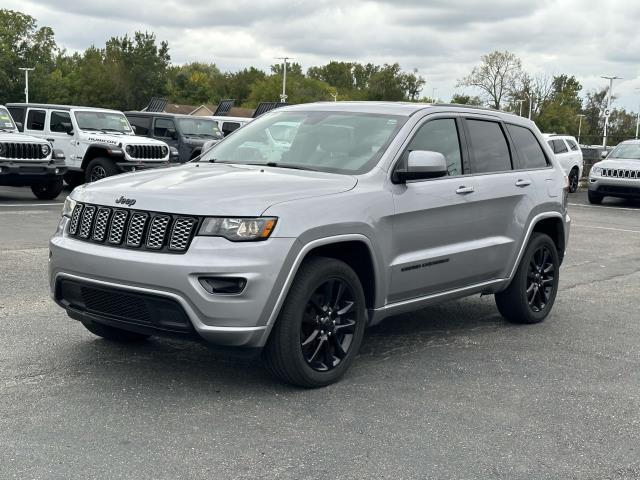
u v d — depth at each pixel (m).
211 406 4.59
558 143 26.27
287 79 119.38
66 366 5.22
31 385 4.83
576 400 4.98
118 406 4.53
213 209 4.53
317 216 4.79
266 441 4.11
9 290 7.46
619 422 4.61
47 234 11.32
